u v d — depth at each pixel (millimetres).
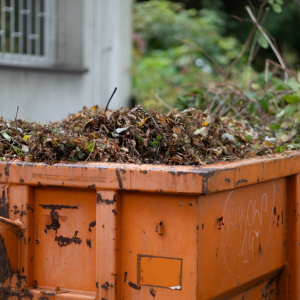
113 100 8664
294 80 5281
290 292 3311
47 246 2676
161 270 2484
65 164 2604
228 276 2689
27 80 7410
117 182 2488
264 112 5000
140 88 10539
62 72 7852
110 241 2520
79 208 2615
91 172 2529
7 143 2982
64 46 7906
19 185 2658
